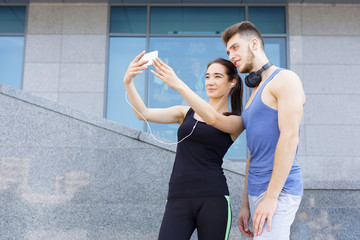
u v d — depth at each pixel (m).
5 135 2.69
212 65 2.06
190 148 1.84
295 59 6.13
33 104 2.73
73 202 2.61
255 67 1.67
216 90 2.03
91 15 6.29
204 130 1.83
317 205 2.43
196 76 6.23
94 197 2.62
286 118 1.44
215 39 6.34
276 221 1.44
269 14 6.36
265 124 1.55
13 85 6.19
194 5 6.40
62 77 6.09
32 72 6.11
